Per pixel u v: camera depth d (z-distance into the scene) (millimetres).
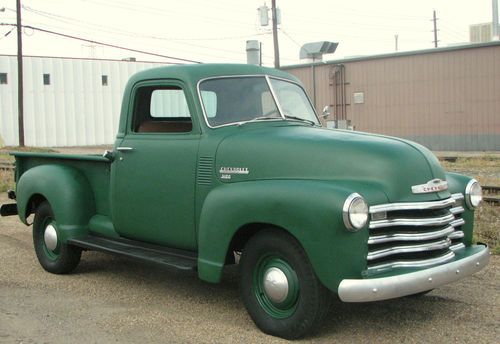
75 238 5762
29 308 4906
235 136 4648
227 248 4344
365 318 4574
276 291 4090
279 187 4051
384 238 3875
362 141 4254
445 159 20828
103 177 5766
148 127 5461
